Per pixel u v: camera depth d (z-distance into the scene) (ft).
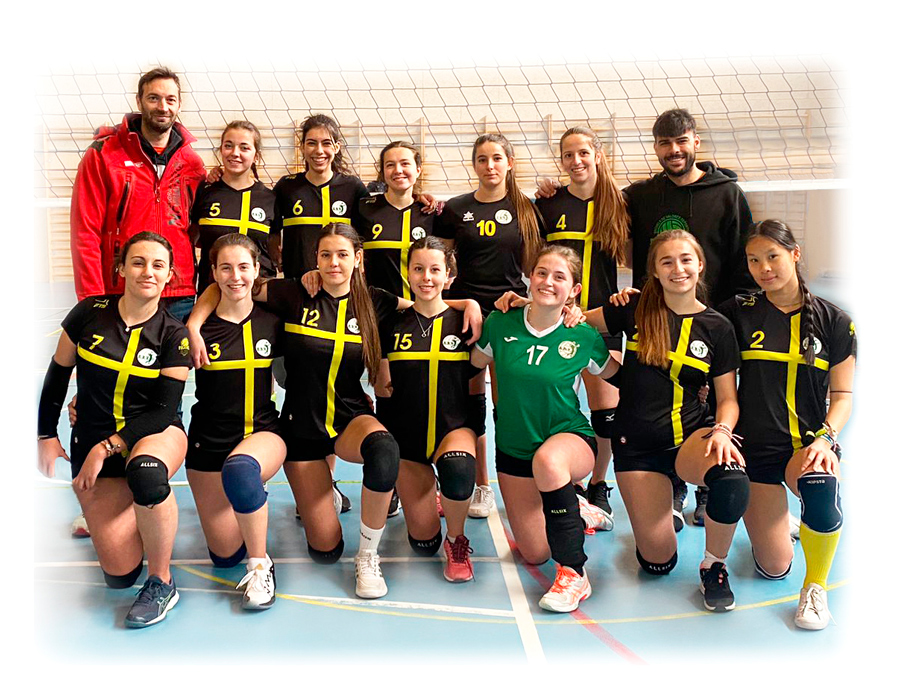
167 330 8.63
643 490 8.91
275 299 9.41
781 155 32.14
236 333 9.05
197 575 9.21
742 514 8.14
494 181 10.82
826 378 8.77
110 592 8.79
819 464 8.00
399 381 9.45
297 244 11.45
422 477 9.45
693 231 10.71
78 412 8.66
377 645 7.61
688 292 8.88
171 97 10.52
